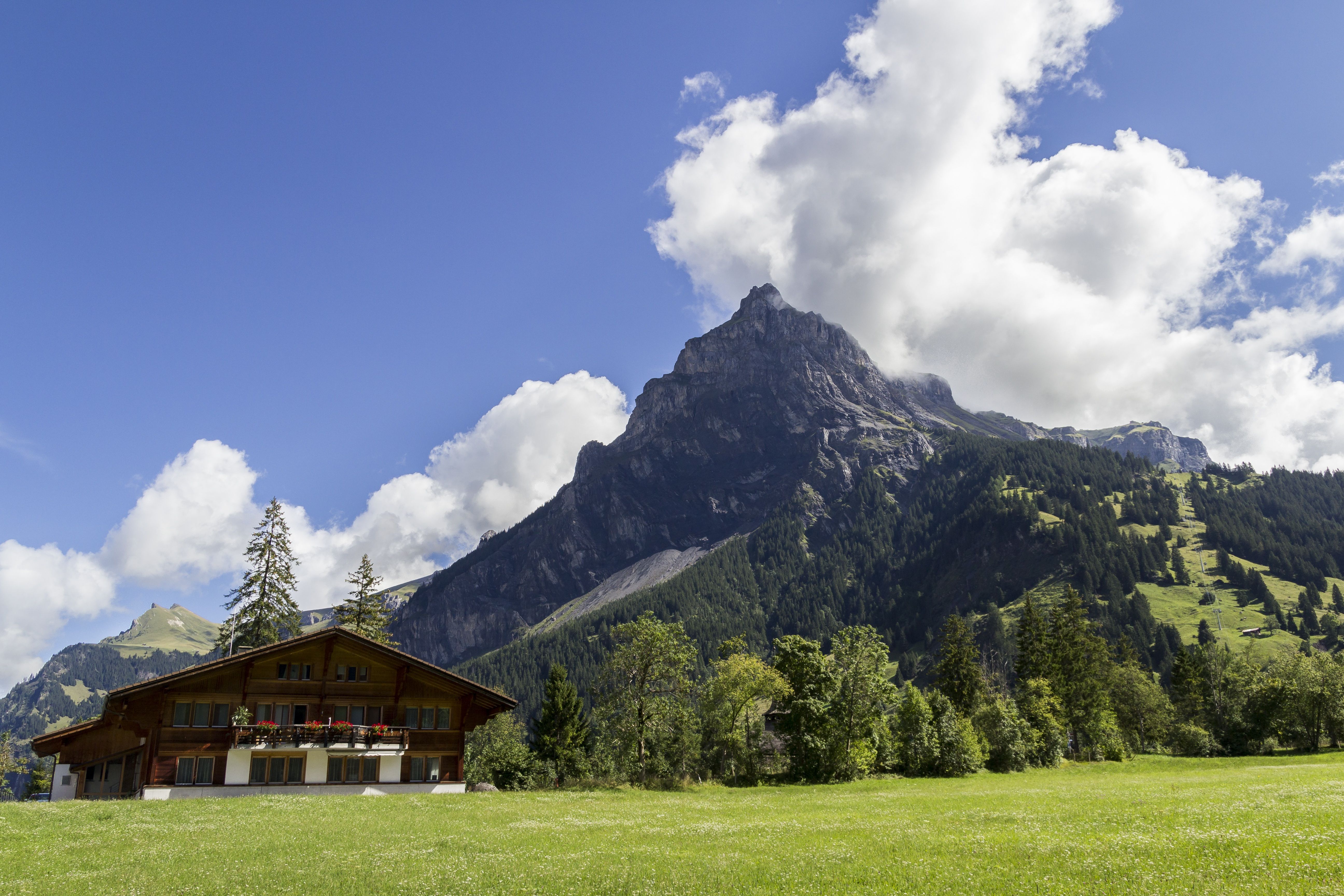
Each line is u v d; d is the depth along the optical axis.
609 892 20.50
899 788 62.94
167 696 52.53
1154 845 22.14
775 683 75.88
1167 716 122.50
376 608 82.56
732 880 21.22
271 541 77.38
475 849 28.14
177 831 32.81
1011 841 24.59
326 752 54.25
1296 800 31.48
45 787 101.88
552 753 88.19
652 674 69.06
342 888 22.12
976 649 114.62
